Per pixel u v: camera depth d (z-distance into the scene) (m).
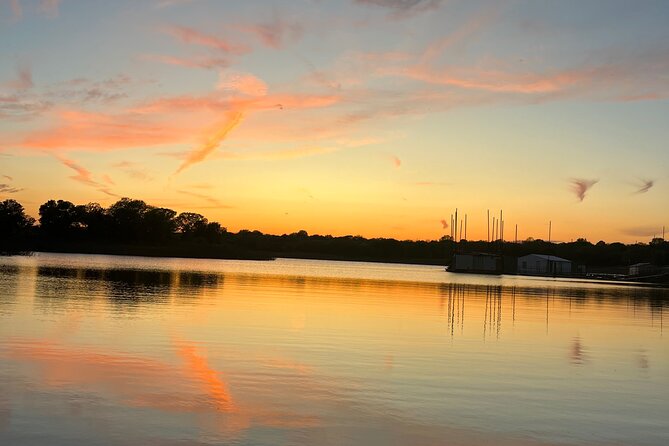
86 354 16.19
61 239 165.38
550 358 18.78
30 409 10.95
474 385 14.40
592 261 163.25
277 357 17.00
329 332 22.56
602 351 20.73
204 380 13.80
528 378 15.49
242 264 125.31
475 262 118.81
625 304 44.16
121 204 179.62
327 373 15.12
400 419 11.34
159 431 10.00
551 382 15.15
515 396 13.50
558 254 163.38
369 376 14.95
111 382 13.20
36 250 151.62
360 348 19.12
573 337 24.11
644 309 40.03
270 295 39.59
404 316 29.48
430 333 23.52
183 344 18.45
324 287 51.75
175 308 28.39
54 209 170.75
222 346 18.41
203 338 19.78
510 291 55.78
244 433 10.09
